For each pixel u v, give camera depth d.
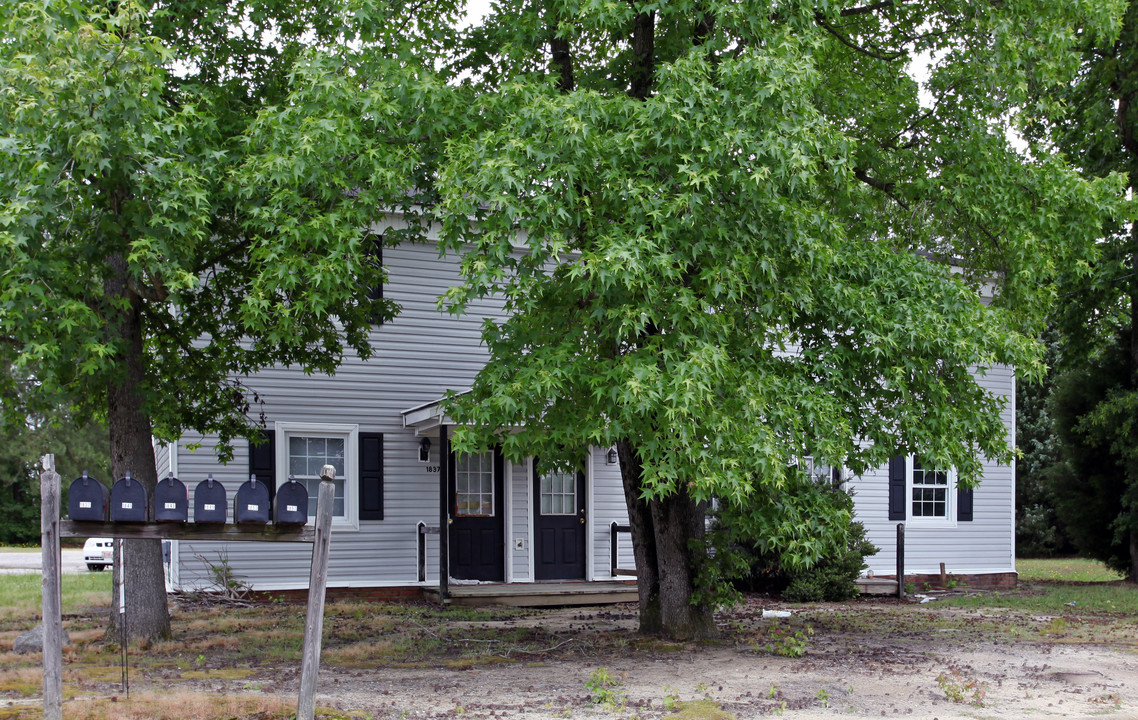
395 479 16.41
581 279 8.48
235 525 6.39
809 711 7.70
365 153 9.25
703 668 9.64
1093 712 7.84
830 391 9.78
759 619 14.34
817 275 9.56
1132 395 20.58
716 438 8.31
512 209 8.29
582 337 9.02
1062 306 22.34
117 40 8.37
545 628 12.82
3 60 8.39
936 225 11.93
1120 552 23.05
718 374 8.23
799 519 9.57
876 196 12.42
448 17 11.59
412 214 10.35
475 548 17.03
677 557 11.48
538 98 8.77
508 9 10.92
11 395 11.20
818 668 9.70
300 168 8.59
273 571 15.45
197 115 9.25
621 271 8.02
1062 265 12.44
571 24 9.98
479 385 9.05
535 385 8.27
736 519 9.52
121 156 8.46
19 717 6.64
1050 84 12.05
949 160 11.51
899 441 10.59
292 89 10.88
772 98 8.71
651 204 8.44
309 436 15.87
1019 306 11.66
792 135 8.56
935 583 20.58
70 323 8.39
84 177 8.33
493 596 15.54
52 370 8.82
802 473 9.58
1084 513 23.16
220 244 11.14
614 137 8.71
